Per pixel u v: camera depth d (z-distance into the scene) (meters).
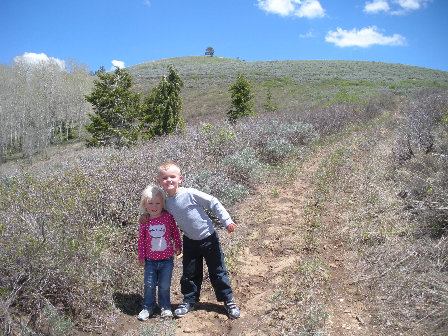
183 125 17.52
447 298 3.13
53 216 3.77
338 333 3.04
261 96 42.66
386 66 64.38
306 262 4.25
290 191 7.39
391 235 4.61
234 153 8.68
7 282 3.16
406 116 14.23
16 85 50.94
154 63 93.56
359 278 3.85
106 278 3.69
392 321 3.11
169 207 3.47
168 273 3.52
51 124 50.06
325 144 12.60
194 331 3.25
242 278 4.17
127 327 3.36
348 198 6.40
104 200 4.63
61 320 3.12
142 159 6.15
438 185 5.25
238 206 6.64
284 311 3.41
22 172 5.12
